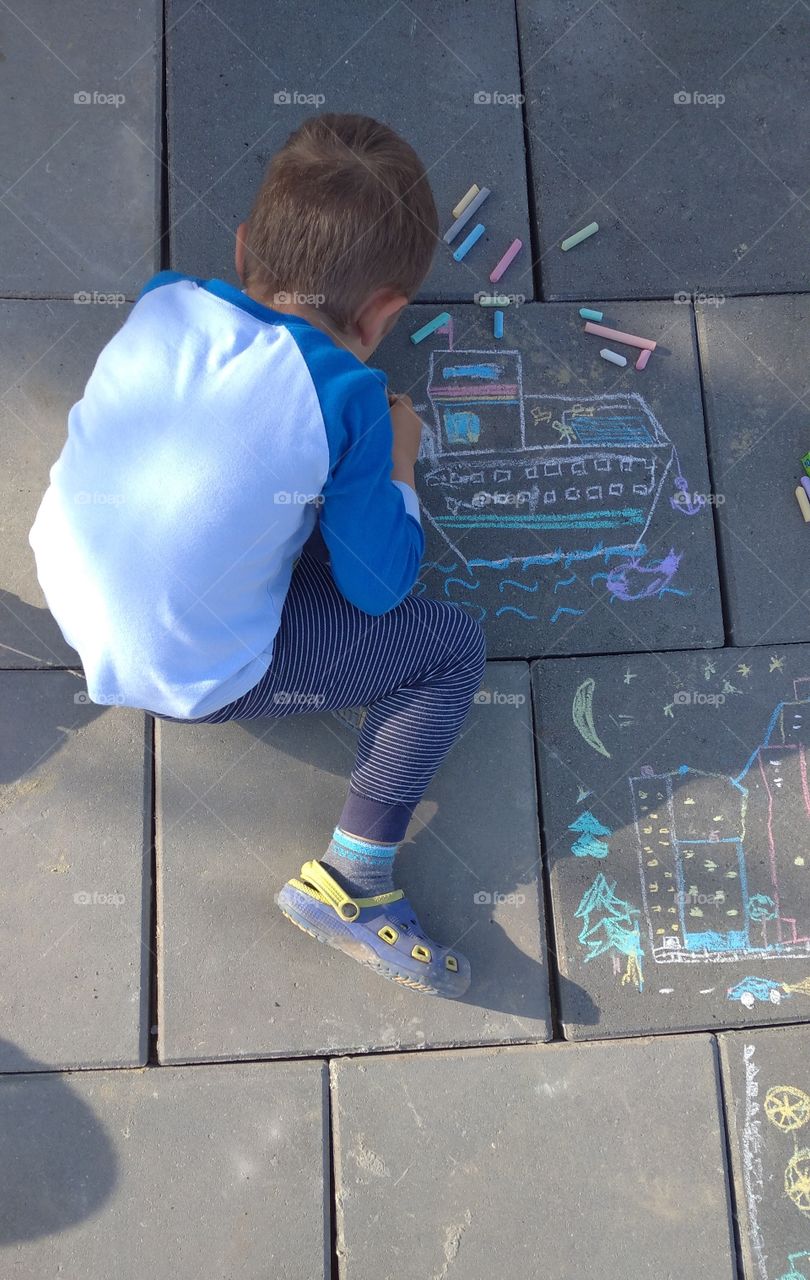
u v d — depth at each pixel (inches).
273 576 55.3
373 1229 67.8
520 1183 69.1
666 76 78.8
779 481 76.4
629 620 74.6
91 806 70.4
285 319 51.6
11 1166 66.8
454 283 75.4
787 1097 71.1
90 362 72.9
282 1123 68.5
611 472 75.2
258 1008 69.6
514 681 73.5
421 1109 69.4
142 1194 67.1
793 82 79.7
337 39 76.5
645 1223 69.1
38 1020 68.4
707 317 77.0
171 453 49.2
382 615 59.9
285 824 71.2
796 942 72.7
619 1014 71.4
